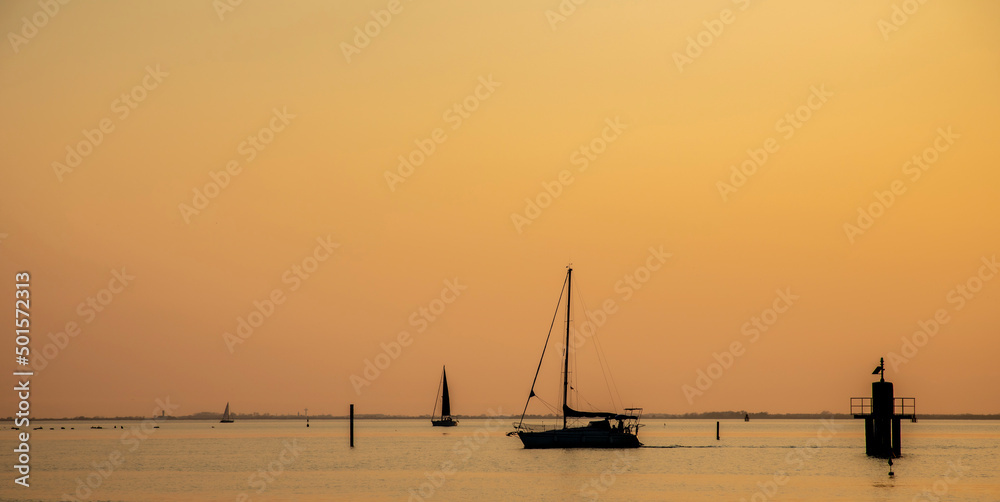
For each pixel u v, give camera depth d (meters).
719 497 53.75
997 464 77.38
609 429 85.12
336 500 52.97
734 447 110.00
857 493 55.47
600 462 78.56
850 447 109.56
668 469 71.94
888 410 74.50
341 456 92.56
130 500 53.94
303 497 54.44
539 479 64.12
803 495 54.31
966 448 109.75
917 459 84.44
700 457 86.69
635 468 72.94
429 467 75.06
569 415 83.44
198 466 79.19
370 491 57.16
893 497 53.56
